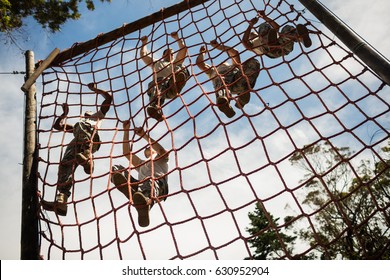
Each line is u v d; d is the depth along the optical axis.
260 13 5.61
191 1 6.11
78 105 5.86
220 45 5.64
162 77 5.86
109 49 6.20
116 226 4.13
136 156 5.04
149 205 4.18
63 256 4.34
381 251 3.41
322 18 4.70
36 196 4.98
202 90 4.82
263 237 25.67
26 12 9.79
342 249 11.46
